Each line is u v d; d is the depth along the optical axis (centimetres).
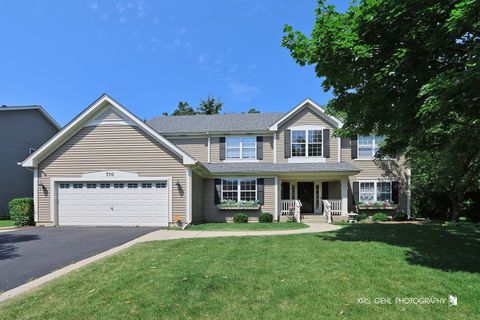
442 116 718
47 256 792
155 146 1411
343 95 937
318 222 1628
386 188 1800
